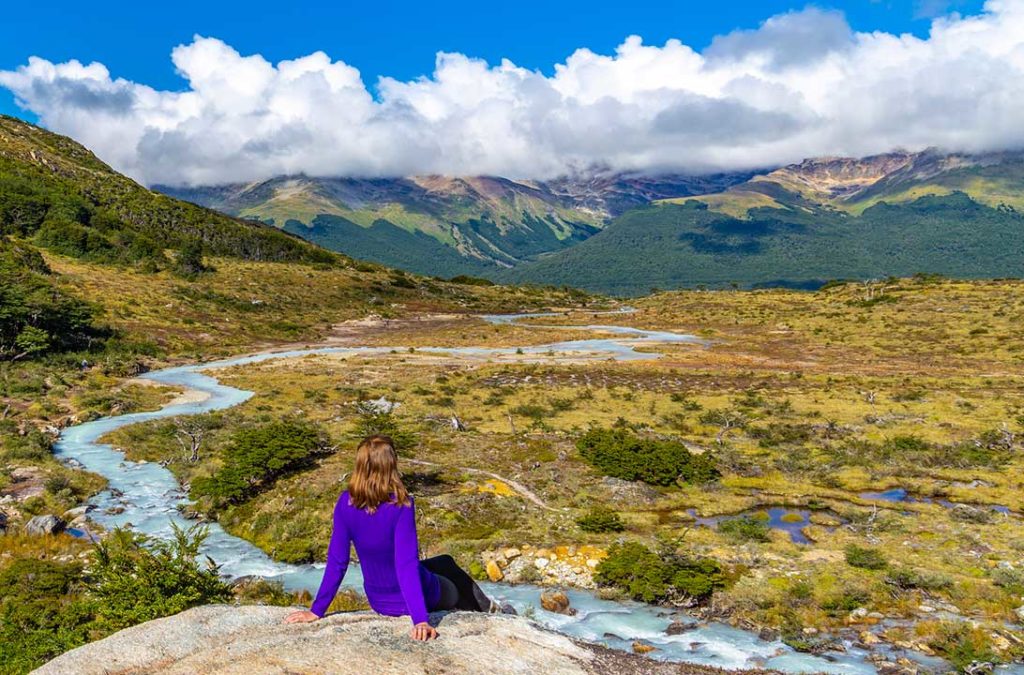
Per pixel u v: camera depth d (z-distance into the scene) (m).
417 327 158.88
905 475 52.88
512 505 42.94
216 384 93.94
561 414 77.88
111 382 86.69
